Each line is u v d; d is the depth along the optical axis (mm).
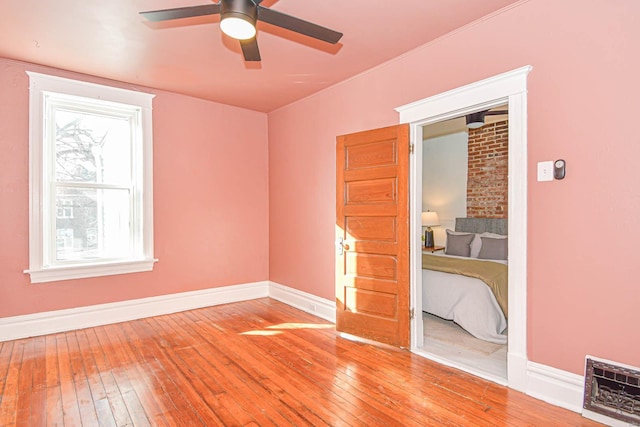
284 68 3438
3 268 3252
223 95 4258
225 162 4652
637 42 1910
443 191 6016
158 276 4125
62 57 3199
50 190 3527
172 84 3885
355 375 2629
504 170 5156
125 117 3959
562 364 2201
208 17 2508
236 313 4207
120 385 2467
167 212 4188
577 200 2133
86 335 3430
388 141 3156
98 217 3805
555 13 2199
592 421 2027
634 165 1932
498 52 2475
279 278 4848
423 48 2963
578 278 2135
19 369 2695
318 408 2197
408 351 3076
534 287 2314
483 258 4715
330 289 3984
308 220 4297
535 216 2307
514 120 2377
